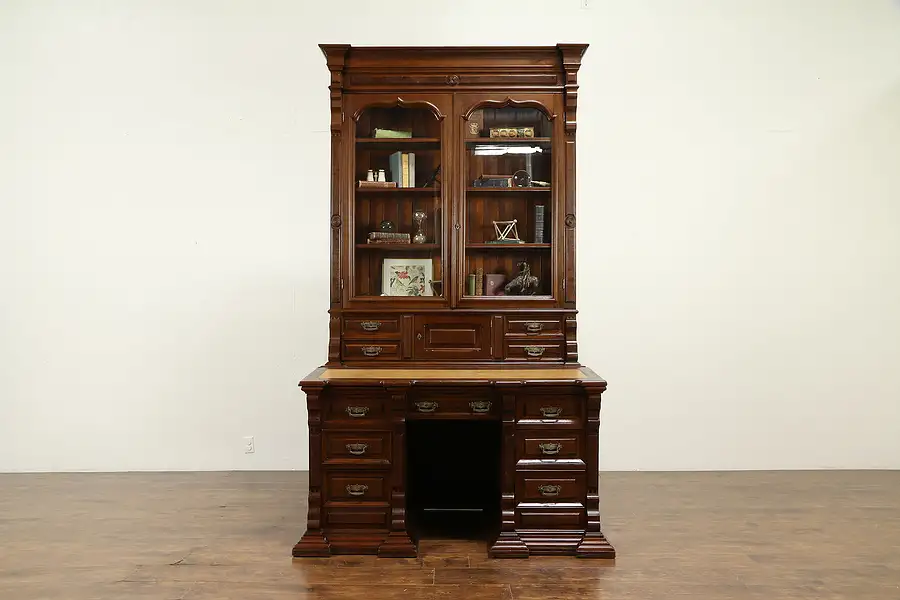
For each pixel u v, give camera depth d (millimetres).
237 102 4855
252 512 3918
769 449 4859
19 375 4832
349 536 3348
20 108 4832
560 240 3752
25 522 3740
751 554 3293
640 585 2949
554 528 3348
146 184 4840
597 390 3293
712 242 4855
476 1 4840
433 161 3781
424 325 3742
